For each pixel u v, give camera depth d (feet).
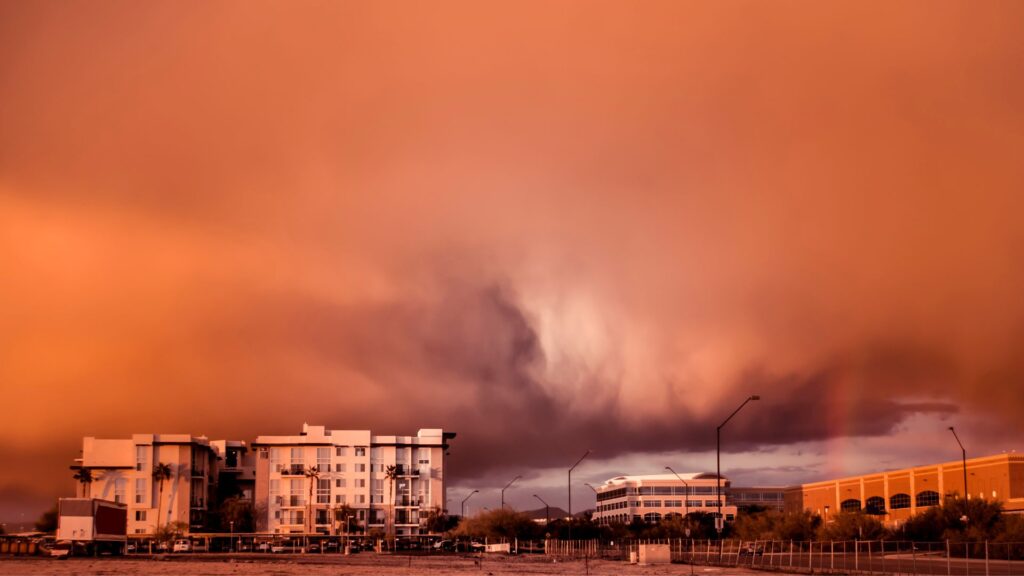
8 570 292.20
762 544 488.44
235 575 284.61
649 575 289.94
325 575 285.84
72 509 446.19
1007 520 452.76
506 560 482.28
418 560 479.41
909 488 645.10
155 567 344.28
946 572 278.05
